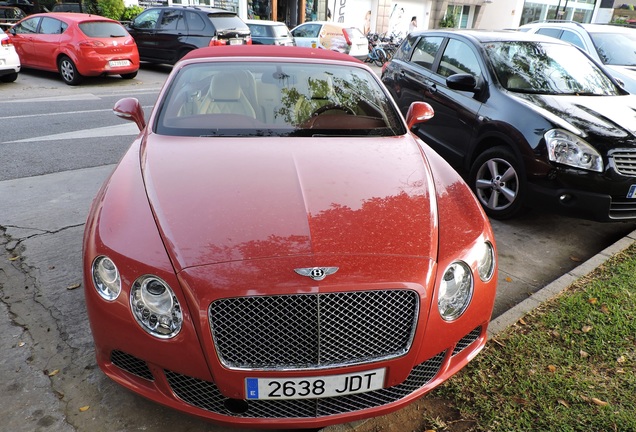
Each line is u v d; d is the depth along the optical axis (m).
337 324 1.70
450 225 2.04
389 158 2.54
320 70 3.31
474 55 4.71
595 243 3.97
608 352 2.52
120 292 1.77
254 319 1.66
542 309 2.89
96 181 4.73
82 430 2.01
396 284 1.72
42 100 8.55
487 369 2.40
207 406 1.81
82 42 9.72
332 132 2.83
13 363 2.35
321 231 1.86
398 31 24.14
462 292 1.94
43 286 2.99
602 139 3.53
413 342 1.79
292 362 1.71
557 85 4.39
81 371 2.32
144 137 2.77
